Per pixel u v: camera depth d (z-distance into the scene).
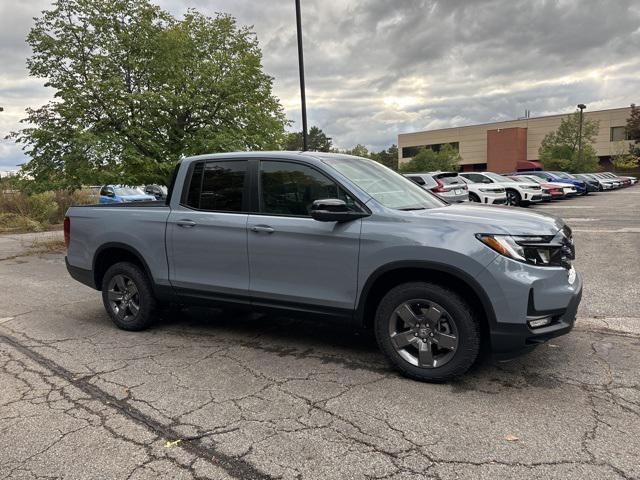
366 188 4.21
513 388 3.72
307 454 2.90
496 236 3.59
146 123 11.65
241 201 4.67
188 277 4.95
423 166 64.25
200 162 5.01
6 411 3.54
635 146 53.62
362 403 3.53
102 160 10.85
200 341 5.03
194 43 11.98
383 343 4.00
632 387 3.70
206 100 11.58
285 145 13.95
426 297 3.78
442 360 3.78
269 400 3.62
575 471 2.66
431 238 3.72
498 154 64.69
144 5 11.63
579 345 4.59
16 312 6.47
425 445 2.96
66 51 10.96
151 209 5.24
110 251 5.55
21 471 2.78
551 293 3.56
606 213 17.17
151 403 3.62
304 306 4.32
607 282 7.01
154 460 2.87
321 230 4.14
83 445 3.05
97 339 5.20
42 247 13.16
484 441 2.99
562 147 50.56
